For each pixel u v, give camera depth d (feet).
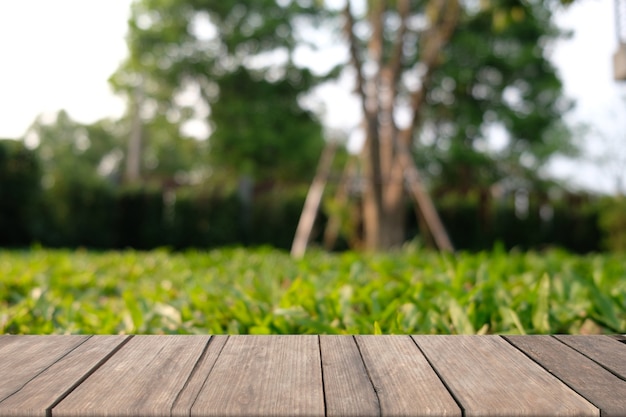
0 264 17.52
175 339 5.79
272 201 38.99
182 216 38.58
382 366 4.82
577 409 3.80
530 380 4.44
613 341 5.69
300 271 13.61
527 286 10.33
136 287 13.28
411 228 38.09
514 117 58.59
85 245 36.29
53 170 36.40
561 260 16.96
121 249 37.93
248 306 8.78
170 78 62.90
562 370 4.70
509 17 23.31
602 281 10.52
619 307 8.38
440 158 61.67
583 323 7.76
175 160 101.55
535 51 56.13
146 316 8.14
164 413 3.77
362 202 28.63
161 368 4.76
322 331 7.14
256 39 61.87
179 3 61.26
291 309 7.39
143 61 62.85
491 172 64.59
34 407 3.82
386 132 26.71
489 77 59.06
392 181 26.63
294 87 63.21
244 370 4.70
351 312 7.94
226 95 63.10
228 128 61.72
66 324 8.06
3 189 31.89
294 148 62.80
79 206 36.17
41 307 8.80
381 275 12.09
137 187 38.27
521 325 7.00
